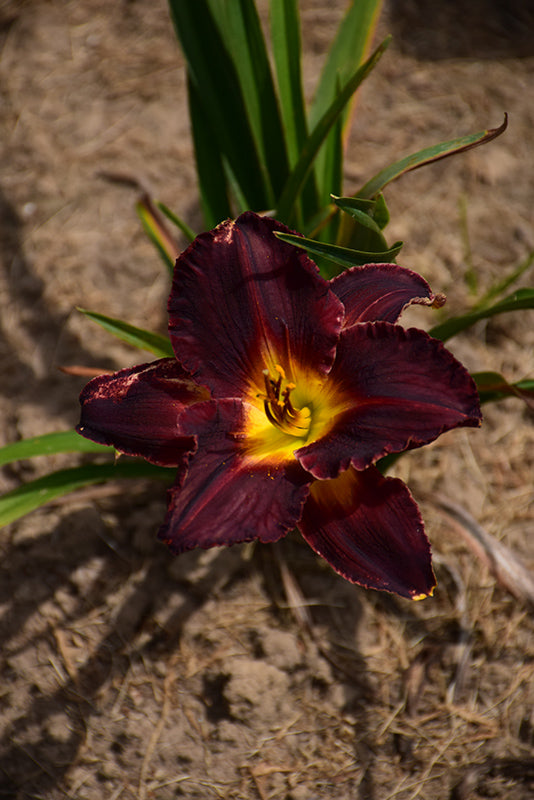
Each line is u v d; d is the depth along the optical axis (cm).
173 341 88
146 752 97
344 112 99
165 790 97
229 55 96
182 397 90
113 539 101
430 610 99
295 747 97
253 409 90
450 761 97
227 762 97
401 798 97
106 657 99
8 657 99
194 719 98
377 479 87
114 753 97
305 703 98
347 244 94
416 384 86
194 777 97
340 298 89
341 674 98
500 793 97
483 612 99
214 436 88
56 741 98
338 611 99
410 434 85
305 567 100
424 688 98
